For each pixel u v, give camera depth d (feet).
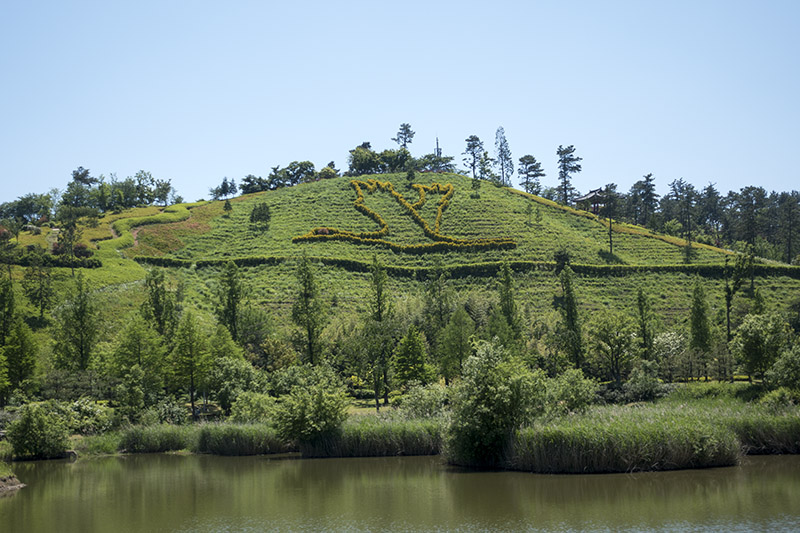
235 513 113.39
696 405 188.14
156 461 178.91
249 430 187.01
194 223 557.33
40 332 312.50
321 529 101.14
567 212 597.52
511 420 143.95
